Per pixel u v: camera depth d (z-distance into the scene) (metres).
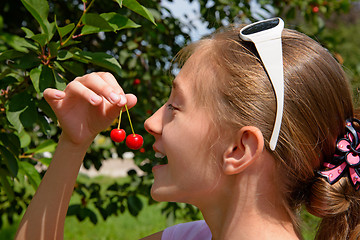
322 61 1.00
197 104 0.98
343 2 3.66
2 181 1.88
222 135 0.96
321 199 0.96
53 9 2.96
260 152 0.91
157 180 1.04
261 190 0.95
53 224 1.17
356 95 1.23
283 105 0.93
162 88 3.07
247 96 0.94
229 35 1.05
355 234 1.00
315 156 0.97
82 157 1.21
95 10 2.70
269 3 3.46
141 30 2.77
